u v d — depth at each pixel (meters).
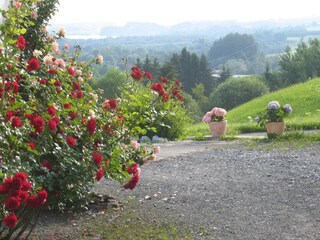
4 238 3.96
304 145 9.34
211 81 68.06
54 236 4.36
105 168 4.51
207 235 4.38
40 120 3.69
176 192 5.95
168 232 4.47
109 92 43.50
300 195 5.58
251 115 18.16
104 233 4.46
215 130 12.02
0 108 3.85
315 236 4.28
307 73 49.28
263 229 4.50
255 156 8.31
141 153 5.02
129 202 5.54
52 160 4.27
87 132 4.47
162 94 4.89
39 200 3.19
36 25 7.10
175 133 12.45
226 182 6.40
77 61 5.35
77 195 4.57
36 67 4.22
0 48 4.08
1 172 3.38
